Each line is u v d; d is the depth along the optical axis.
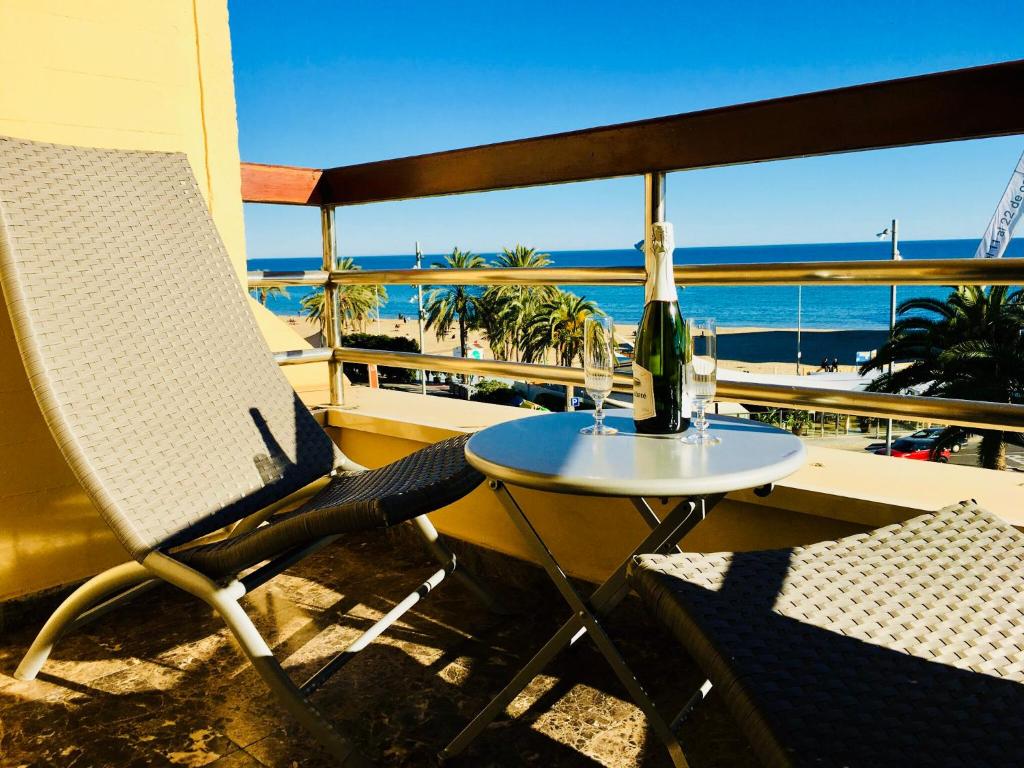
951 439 19.06
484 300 42.56
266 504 1.79
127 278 1.84
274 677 1.40
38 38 2.07
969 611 1.01
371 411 2.66
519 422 1.59
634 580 1.01
